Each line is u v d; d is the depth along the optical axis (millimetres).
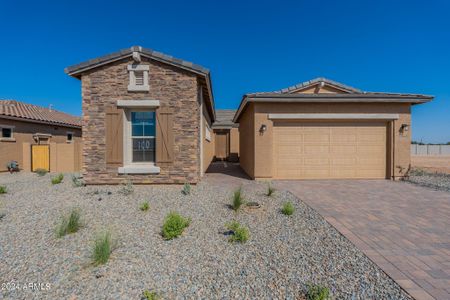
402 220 5434
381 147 10922
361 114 10586
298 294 2883
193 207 6238
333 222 5262
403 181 10453
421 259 3676
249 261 3641
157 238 4426
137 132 9039
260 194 7820
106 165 8742
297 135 10859
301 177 10883
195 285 3070
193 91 8734
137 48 8438
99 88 8641
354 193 8109
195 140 8789
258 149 10562
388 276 3221
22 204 6453
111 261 3617
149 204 6453
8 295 2898
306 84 12898
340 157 10891
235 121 17078
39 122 17344
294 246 4129
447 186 9375
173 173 8812
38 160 15742
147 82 8656
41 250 3971
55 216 5523
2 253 3873
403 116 10664
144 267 3473
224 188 8734
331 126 10867
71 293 2932
